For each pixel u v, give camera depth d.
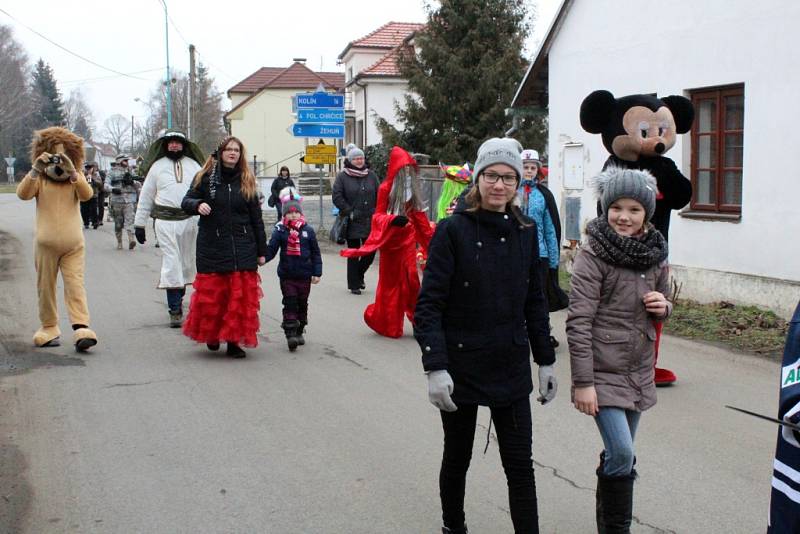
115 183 18.00
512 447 3.86
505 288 3.85
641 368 3.95
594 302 3.88
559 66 14.24
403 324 9.94
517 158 3.87
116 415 6.32
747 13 10.31
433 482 5.04
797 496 2.57
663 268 4.02
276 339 9.18
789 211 9.85
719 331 9.16
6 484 4.97
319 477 5.11
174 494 4.84
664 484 5.01
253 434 5.90
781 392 2.62
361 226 13.43
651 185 3.94
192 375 7.52
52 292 8.44
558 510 4.64
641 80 12.32
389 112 39.56
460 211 3.93
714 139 11.16
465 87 28.61
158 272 14.45
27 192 8.12
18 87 75.25
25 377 7.37
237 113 58.62
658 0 11.86
